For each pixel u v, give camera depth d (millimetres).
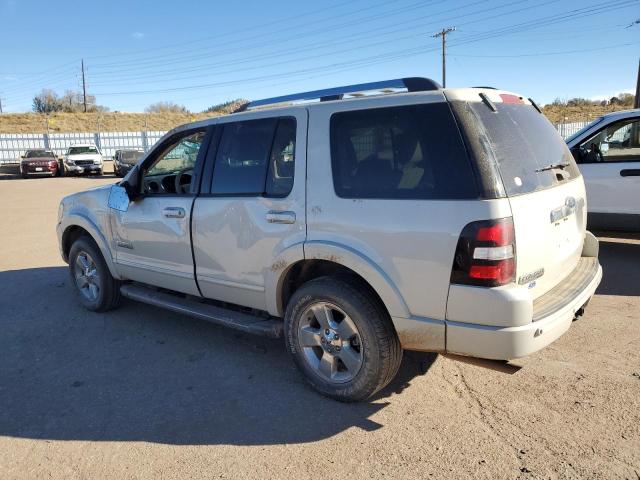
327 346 3475
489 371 3840
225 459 2957
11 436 3270
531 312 2854
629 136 6504
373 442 3053
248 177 3828
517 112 3420
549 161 3471
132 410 3527
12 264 7930
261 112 3830
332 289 3324
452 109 2975
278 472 2826
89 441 3189
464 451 2928
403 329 3131
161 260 4547
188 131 4367
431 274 2965
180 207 4262
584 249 4000
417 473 2768
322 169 3396
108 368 4188
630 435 2994
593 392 3471
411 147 3068
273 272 3672
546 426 3123
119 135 40906
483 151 2887
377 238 3137
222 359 4281
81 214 5340
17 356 4488
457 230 2855
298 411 3426
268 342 4602
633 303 5117
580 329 4512
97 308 5445
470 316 2893
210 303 4449
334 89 3670
